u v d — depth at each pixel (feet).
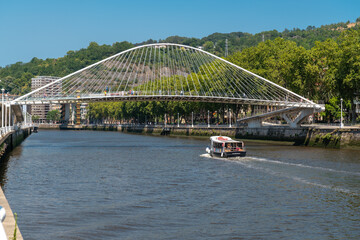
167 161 230.07
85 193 141.59
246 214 113.91
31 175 181.16
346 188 147.02
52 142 419.54
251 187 150.51
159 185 156.04
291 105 360.48
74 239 94.32
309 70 354.33
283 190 144.56
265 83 403.95
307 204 124.57
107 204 125.49
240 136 439.63
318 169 191.11
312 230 100.22
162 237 95.55
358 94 334.65
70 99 349.20
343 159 230.27
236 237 95.45
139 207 121.80
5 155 251.39
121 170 195.62
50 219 109.40
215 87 473.26
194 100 372.79
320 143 321.73
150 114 652.89
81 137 542.98
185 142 403.54
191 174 181.57
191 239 94.17
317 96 378.73
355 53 297.53
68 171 193.16
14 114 449.06
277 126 390.83
